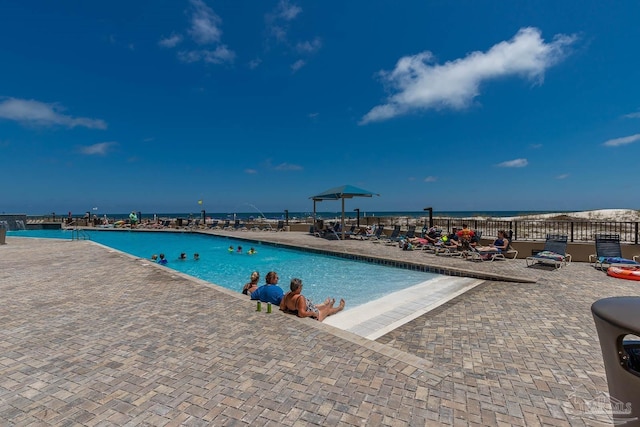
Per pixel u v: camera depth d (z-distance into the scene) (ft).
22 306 17.06
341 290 26.05
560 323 14.87
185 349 11.72
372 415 7.97
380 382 9.48
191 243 64.54
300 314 15.24
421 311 17.84
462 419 7.87
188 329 13.66
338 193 55.93
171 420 7.83
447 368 10.73
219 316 15.33
